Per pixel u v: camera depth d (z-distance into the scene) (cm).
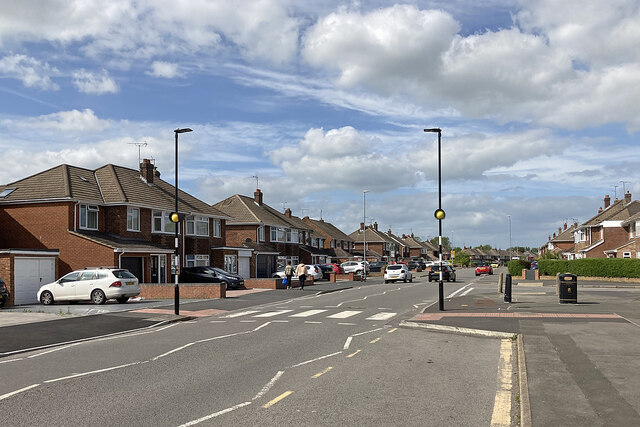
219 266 4822
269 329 1734
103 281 2708
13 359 1291
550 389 852
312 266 5319
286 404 817
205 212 4681
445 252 16825
